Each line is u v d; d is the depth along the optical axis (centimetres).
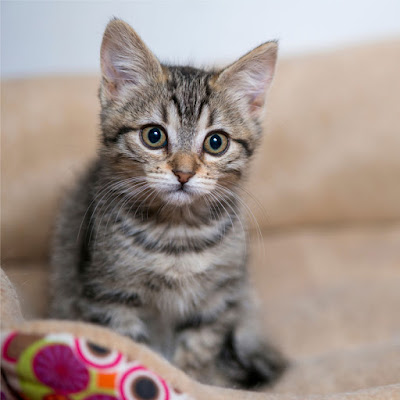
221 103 41
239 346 44
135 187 40
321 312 48
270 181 57
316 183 57
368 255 55
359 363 42
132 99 41
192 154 40
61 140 55
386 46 58
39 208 54
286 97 57
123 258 40
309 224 58
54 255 47
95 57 61
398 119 56
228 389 35
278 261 55
